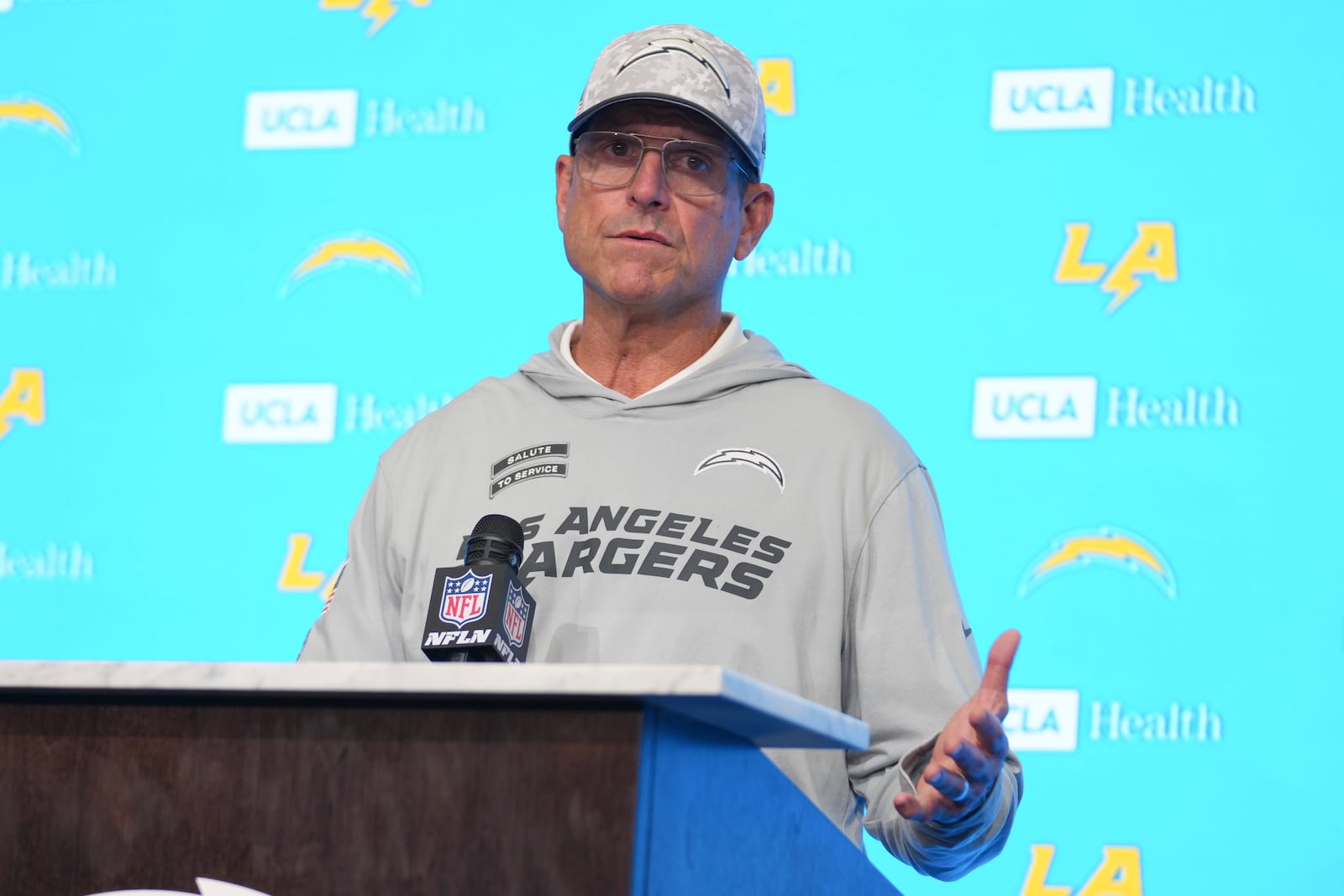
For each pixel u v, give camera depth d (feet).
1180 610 29.07
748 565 16.67
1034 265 30.94
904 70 32.27
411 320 33.30
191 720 10.25
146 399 33.78
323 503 32.78
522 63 34.04
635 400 18.21
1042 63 31.71
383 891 9.66
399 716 9.88
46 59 35.70
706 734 10.10
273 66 34.91
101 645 32.83
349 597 18.34
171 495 33.27
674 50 18.60
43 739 10.43
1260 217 30.30
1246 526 29.17
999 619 29.68
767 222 20.03
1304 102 30.66
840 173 32.04
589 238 18.42
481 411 18.85
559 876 9.36
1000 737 12.18
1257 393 29.60
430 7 34.55
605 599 16.62
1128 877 28.30
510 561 13.96
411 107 34.22
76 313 34.42
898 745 16.17
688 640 16.26
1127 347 30.27
